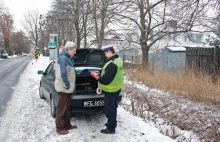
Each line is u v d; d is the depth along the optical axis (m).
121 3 16.03
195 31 13.19
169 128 6.09
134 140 4.74
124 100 8.69
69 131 5.16
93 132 5.13
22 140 4.73
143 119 6.60
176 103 7.62
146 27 16.27
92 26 27.25
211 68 10.18
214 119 6.09
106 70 4.82
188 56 11.94
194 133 5.78
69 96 5.14
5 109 7.00
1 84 12.24
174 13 8.26
